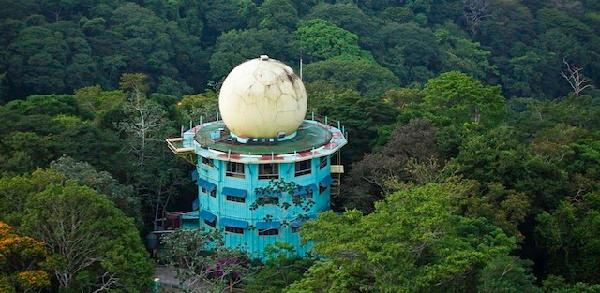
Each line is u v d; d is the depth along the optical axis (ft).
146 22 421.59
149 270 163.63
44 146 197.98
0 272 149.69
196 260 179.22
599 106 317.01
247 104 193.16
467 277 140.26
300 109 200.13
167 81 408.67
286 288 147.43
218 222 199.00
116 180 198.08
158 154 219.82
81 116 257.96
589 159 214.07
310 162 196.54
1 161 187.21
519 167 193.88
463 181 184.96
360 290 137.28
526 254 195.93
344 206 207.31
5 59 358.23
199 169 203.41
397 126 221.05
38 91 357.20
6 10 382.63
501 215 175.83
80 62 376.27
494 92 271.28
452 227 147.43
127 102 261.24
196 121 243.81
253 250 196.13
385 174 198.29
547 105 313.94
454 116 256.52
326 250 135.64
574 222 189.88
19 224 156.66
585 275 188.44
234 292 184.34
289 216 195.00
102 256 156.87
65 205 155.02
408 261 132.98
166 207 222.69
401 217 134.82
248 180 192.13
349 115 233.96
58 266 151.02
